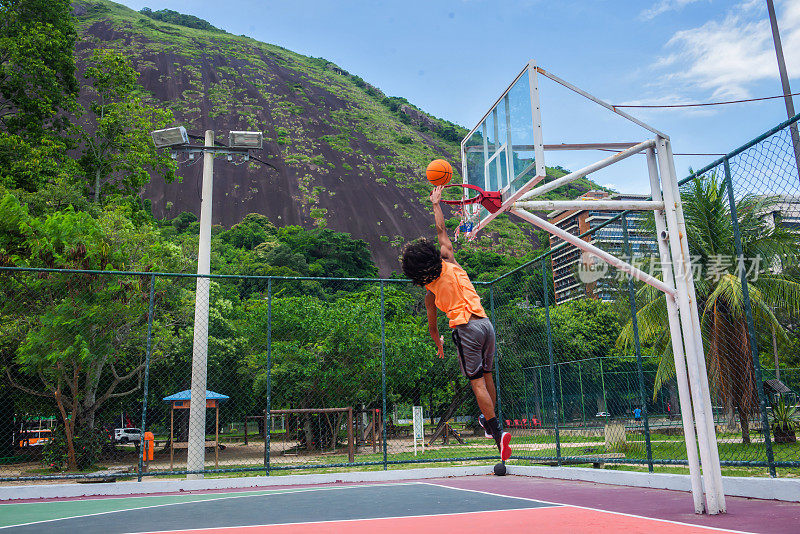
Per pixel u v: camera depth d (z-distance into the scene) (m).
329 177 135.12
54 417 21.22
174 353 20.80
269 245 77.88
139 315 14.80
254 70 184.75
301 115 164.50
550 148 5.30
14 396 17.89
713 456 4.71
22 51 25.56
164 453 22.12
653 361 16.80
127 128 28.50
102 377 19.84
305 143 148.62
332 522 4.60
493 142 4.99
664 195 5.18
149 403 22.55
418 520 4.57
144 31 181.88
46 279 13.72
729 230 12.12
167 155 27.89
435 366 21.14
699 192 12.20
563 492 6.62
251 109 156.25
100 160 27.78
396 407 23.30
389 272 103.62
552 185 4.75
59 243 14.72
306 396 19.42
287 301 20.47
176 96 149.00
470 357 2.64
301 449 21.39
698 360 4.89
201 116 142.00
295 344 19.25
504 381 12.77
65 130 28.02
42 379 15.14
